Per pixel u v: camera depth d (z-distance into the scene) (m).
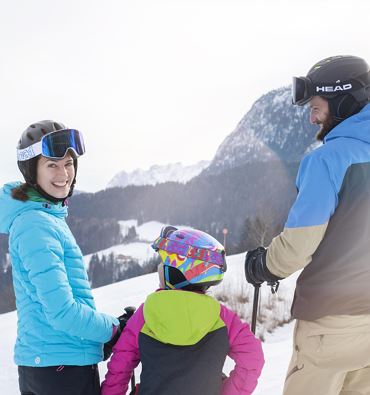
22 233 1.94
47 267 1.90
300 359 2.18
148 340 1.98
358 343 2.09
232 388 2.07
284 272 2.08
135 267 152.25
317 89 2.15
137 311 2.11
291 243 2.00
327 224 2.01
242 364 2.06
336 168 1.99
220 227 169.00
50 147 2.05
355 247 2.02
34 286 1.96
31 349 1.98
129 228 197.00
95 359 2.06
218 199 188.38
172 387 1.90
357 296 2.05
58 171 2.10
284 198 158.75
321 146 2.08
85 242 195.00
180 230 2.13
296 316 2.15
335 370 2.10
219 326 2.01
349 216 2.00
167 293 2.00
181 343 1.94
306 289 2.11
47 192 2.09
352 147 2.02
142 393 1.93
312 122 2.27
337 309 2.06
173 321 1.95
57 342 1.96
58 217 2.10
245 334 2.08
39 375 1.96
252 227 39.66
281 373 4.50
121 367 2.06
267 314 11.36
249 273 2.24
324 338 2.11
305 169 2.05
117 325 2.15
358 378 2.19
